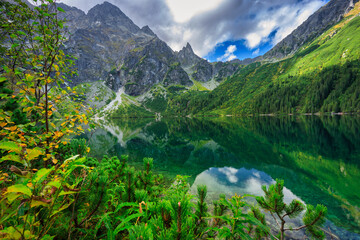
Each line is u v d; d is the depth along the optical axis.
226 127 69.12
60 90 2.73
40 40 2.53
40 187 1.07
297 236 7.10
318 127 52.75
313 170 17.69
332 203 10.96
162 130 74.25
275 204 3.69
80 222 1.98
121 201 2.47
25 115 2.51
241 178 16.33
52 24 2.71
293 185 14.17
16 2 3.00
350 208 10.23
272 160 22.17
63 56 2.84
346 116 89.25
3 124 1.77
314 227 3.29
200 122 110.69
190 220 1.29
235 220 1.99
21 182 0.97
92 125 3.21
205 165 21.38
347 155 22.14
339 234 7.73
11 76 2.44
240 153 26.92
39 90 2.69
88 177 1.97
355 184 13.87
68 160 1.05
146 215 1.61
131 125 111.62
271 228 7.66
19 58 2.80
